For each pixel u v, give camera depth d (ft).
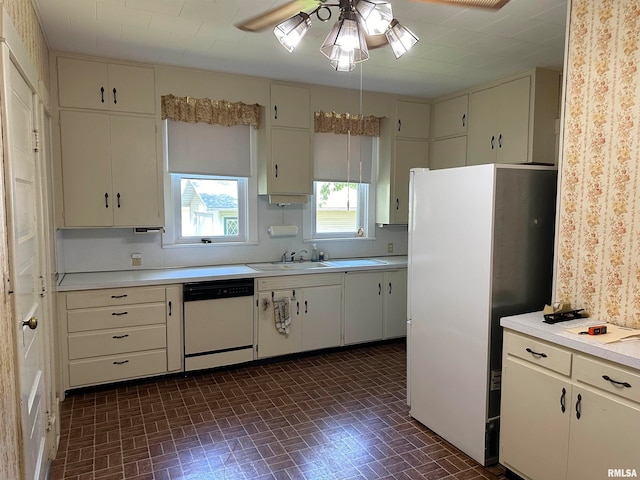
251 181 14.05
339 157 15.31
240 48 10.59
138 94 11.60
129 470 7.65
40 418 6.77
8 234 4.78
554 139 12.61
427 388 9.14
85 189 11.18
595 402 5.94
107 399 10.42
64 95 10.80
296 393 10.87
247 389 11.07
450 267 8.44
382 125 15.62
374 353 13.92
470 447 8.10
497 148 13.37
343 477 7.54
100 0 8.00
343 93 14.46
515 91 12.73
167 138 12.57
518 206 7.80
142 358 11.20
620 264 6.79
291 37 6.37
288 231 14.56
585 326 6.80
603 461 5.86
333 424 9.34
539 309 8.18
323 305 13.53
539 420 6.78
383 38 7.50
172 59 11.43
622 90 6.66
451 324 8.45
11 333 4.82
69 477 7.45
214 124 13.16
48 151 9.90
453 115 14.97
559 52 10.85
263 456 8.12
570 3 7.38
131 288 10.96
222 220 13.96
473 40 10.03
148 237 12.80
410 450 8.38
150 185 11.92
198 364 11.87
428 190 8.95
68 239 11.89
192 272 12.37
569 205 7.51
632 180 6.58
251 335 12.51
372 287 14.33
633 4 6.48
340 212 15.88
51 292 8.45
